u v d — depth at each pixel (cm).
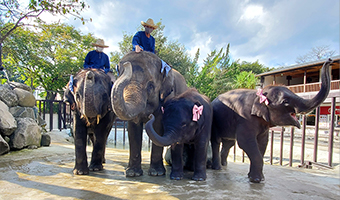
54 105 2039
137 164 425
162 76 414
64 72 2030
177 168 404
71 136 1233
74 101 420
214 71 3366
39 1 716
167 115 372
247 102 419
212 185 366
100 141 458
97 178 393
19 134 639
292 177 449
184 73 2877
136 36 465
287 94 368
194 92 434
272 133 877
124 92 345
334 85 2036
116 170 465
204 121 397
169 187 347
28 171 430
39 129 730
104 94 404
